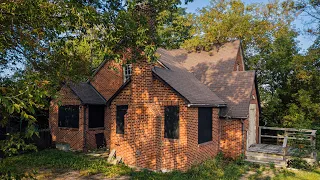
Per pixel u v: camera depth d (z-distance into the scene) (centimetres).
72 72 1049
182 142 1195
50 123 1903
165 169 1234
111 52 827
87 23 707
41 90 452
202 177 1083
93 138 1798
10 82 457
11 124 1316
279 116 2222
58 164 1305
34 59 877
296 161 1273
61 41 768
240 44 2197
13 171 454
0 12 554
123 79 1866
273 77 2384
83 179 1088
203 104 1274
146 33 880
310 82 2122
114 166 1279
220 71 1852
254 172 1207
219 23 2636
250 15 2755
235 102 1532
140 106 1297
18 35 688
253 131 1706
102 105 1878
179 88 1279
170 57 2016
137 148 1300
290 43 2288
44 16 617
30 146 452
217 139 1480
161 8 1046
